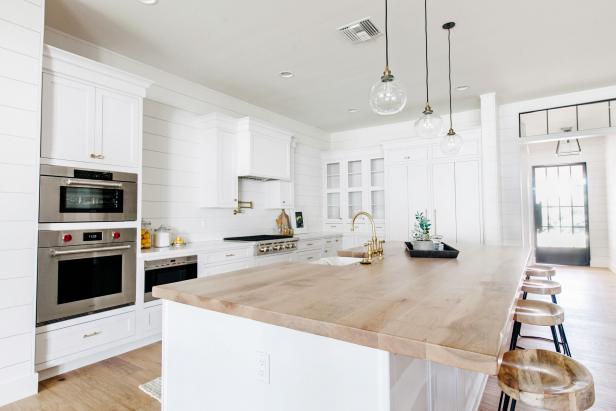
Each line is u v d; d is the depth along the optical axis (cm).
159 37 316
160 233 362
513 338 225
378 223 588
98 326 276
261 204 520
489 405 219
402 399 111
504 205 502
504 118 504
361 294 144
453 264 228
